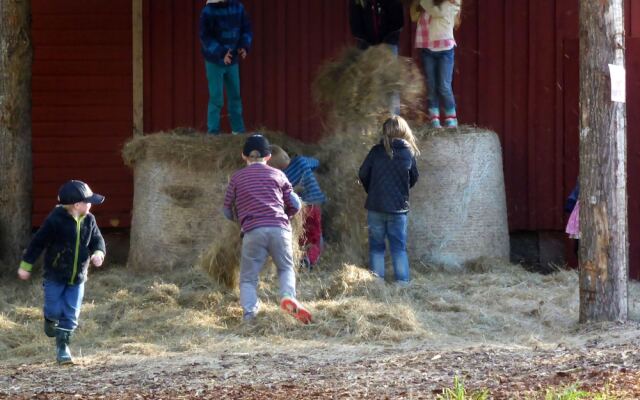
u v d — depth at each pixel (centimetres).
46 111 1470
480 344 964
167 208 1296
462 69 1473
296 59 1473
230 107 1360
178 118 1471
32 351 1011
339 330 1035
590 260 1034
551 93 1471
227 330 1057
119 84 1471
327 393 754
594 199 1026
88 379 858
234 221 1100
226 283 1157
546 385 748
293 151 1298
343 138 1296
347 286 1154
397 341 1002
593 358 841
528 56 1470
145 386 814
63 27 1466
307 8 1471
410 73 1297
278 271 1058
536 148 1473
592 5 1011
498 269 1308
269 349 964
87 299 1189
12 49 1330
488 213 1322
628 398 696
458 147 1303
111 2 1467
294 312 1030
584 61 1021
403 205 1210
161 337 1047
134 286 1232
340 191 1282
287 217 1066
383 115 1284
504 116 1473
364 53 1294
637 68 1413
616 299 1031
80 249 916
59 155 1471
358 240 1266
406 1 1349
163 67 1469
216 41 1317
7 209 1338
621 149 1023
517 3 1470
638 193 1422
